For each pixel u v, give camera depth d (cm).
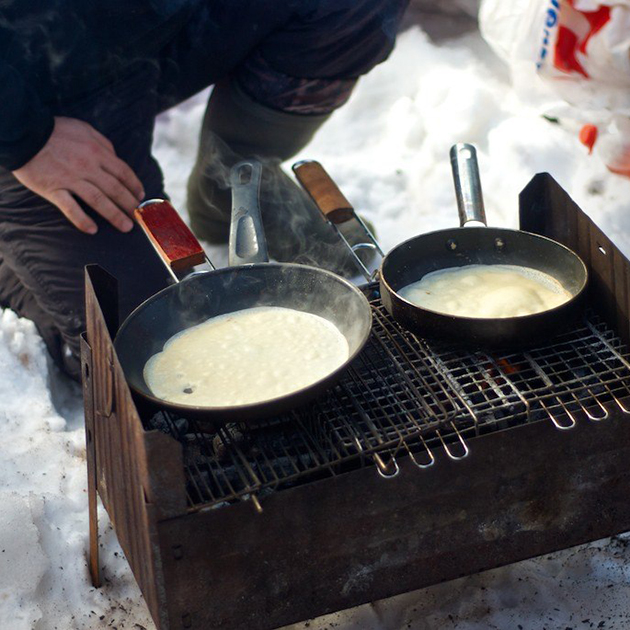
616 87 254
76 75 238
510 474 155
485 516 158
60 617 178
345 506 147
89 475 178
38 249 244
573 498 162
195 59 258
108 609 181
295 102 273
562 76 261
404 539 155
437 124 315
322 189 210
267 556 147
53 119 231
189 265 192
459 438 152
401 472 147
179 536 139
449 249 191
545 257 185
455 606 175
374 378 165
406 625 173
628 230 264
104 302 166
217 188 285
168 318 173
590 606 174
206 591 147
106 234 246
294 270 178
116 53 238
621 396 163
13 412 224
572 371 164
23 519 185
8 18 222
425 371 169
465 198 196
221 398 153
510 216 283
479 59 355
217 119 286
